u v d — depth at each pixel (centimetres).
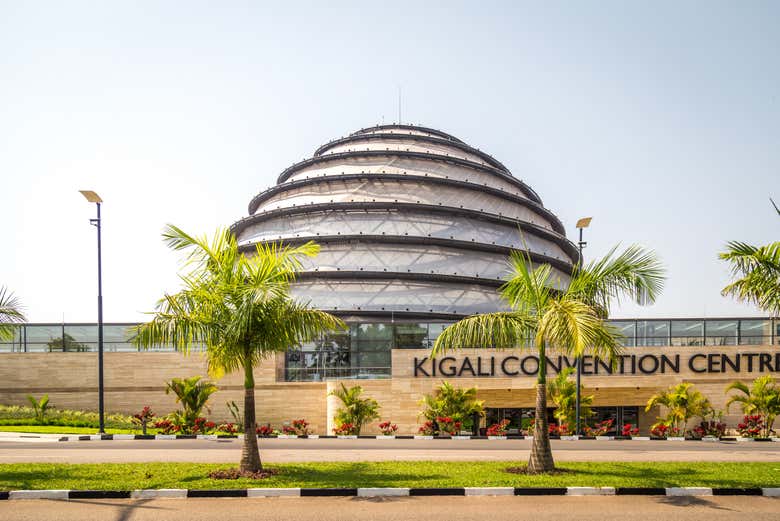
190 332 1667
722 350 3722
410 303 4184
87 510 1302
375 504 1359
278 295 1666
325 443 2681
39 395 3938
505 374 3625
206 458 2048
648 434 3694
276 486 1483
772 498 1439
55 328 4031
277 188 5050
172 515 1259
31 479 1568
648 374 3691
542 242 5066
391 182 4747
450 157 4944
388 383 3625
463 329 1777
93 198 2939
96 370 3981
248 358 1695
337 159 5069
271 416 3850
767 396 3269
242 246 4712
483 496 1445
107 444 2559
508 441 2806
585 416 3275
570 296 1734
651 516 1266
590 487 1477
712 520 1240
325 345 3959
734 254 1772
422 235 4462
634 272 1695
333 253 4428
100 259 3008
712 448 2573
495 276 4481
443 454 2222
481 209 4816
